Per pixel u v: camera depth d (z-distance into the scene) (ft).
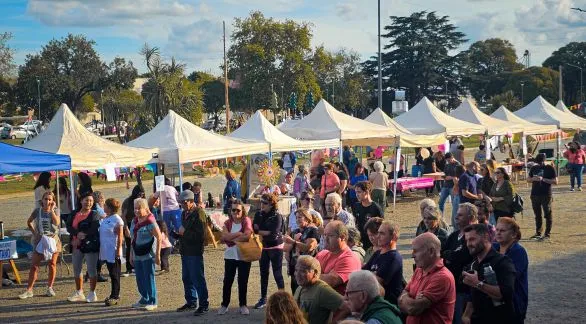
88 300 33.40
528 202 69.56
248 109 254.47
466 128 82.79
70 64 269.85
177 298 33.99
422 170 82.84
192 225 30.32
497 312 16.84
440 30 310.65
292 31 243.40
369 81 309.63
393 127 75.72
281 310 13.79
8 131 214.69
